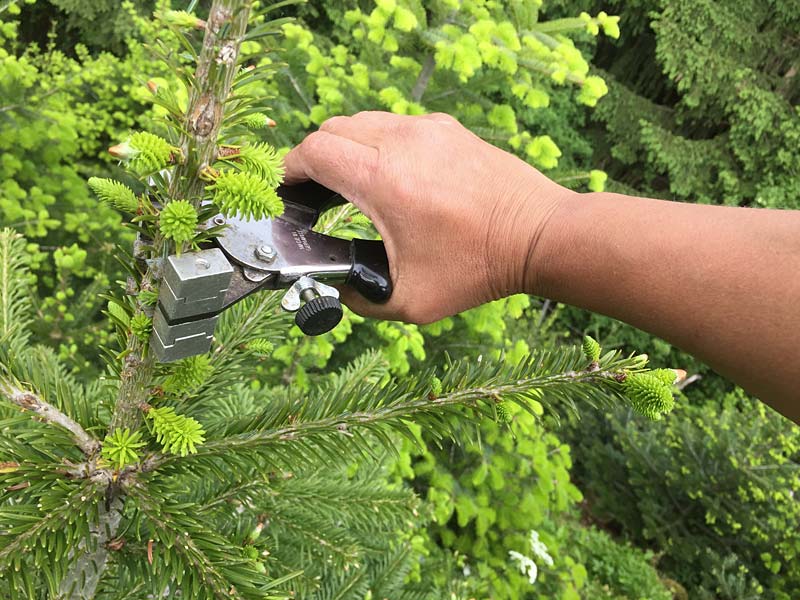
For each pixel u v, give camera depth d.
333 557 1.03
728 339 0.56
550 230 0.72
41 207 2.84
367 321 2.52
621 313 0.65
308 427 0.75
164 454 0.72
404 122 0.85
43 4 4.87
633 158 6.59
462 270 0.78
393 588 1.79
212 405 0.88
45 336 2.27
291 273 0.72
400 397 0.77
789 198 5.78
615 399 0.74
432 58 2.50
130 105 3.77
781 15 5.93
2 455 0.64
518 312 2.63
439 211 0.76
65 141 3.19
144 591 0.88
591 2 6.27
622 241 0.64
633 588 3.87
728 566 4.14
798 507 4.02
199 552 0.62
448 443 3.24
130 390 0.65
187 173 0.52
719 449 4.48
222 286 0.53
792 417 0.55
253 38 0.47
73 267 2.49
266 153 0.54
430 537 3.21
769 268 0.55
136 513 0.70
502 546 3.27
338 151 0.77
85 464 0.69
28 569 0.55
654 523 4.48
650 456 4.68
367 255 0.81
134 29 4.64
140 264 0.59
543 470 3.15
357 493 1.06
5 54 2.80
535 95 2.47
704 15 5.82
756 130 5.83
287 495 0.97
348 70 2.81
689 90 6.45
